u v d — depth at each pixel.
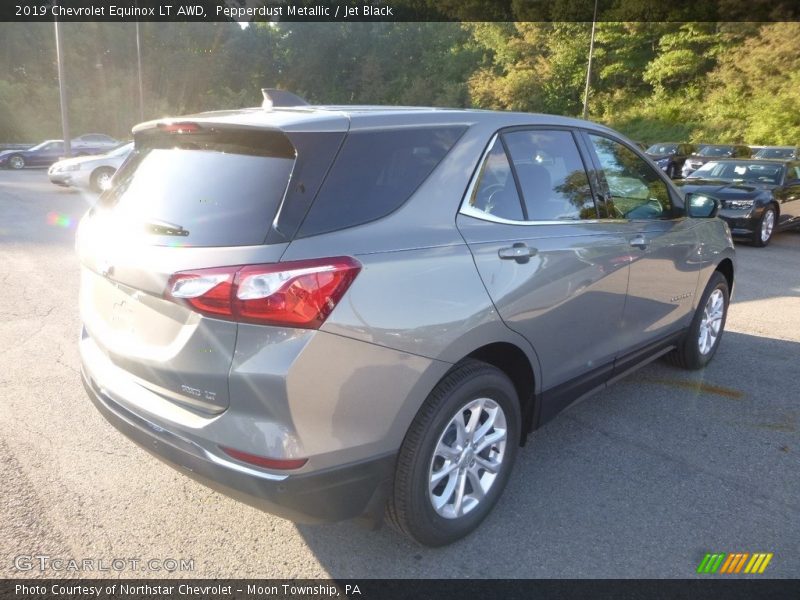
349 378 2.27
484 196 2.88
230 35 57.44
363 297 2.29
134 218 2.60
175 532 2.87
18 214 12.32
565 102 42.50
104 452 3.51
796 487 3.32
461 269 2.61
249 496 2.29
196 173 2.54
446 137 2.79
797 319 6.50
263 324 2.16
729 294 5.19
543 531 2.93
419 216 2.57
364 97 56.00
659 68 38.47
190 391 2.34
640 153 4.10
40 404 4.04
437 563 2.71
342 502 2.39
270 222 2.24
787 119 31.61
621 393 4.50
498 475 2.96
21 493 3.10
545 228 3.12
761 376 4.85
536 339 3.01
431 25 53.72
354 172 2.43
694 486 3.31
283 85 60.06
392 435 2.44
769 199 11.43
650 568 2.69
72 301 6.32
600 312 3.45
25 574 2.57
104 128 48.78
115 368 2.74
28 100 46.25
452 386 2.61
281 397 2.16
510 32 44.00
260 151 2.44
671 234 4.08
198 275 2.20
